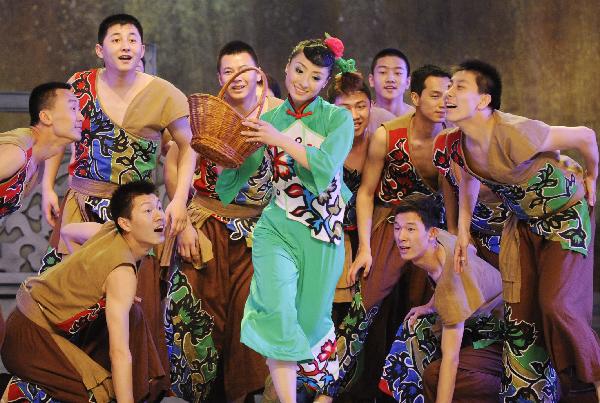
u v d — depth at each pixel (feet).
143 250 33.58
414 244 34.42
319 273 31.40
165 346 36.86
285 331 30.37
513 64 67.56
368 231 37.52
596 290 63.72
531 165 32.53
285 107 31.30
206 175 37.65
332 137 30.50
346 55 68.23
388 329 38.75
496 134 31.94
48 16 66.23
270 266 30.81
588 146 32.99
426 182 37.73
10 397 33.19
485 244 38.32
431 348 36.29
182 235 37.14
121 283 32.37
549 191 32.94
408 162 37.35
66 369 32.89
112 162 37.09
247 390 37.22
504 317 34.60
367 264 37.06
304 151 29.84
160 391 35.65
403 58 44.16
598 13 66.95
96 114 36.96
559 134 32.48
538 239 33.88
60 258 37.73
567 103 67.21
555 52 67.31
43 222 51.80
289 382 30.66
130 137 37.06
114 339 32.19
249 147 29.58
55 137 32.99
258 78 39.04
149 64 57.21
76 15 66.49
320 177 29.96
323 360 32.37
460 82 31.89
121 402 31.94
